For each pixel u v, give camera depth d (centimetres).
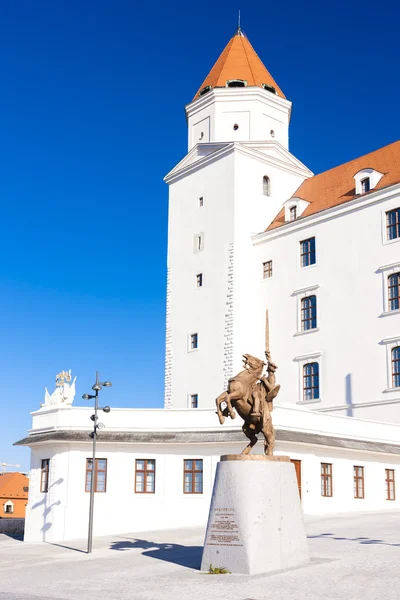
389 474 4225
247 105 5897
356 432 4128
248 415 1962
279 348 5266
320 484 3831
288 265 5334
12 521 4553
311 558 1959
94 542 3006
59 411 3953
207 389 5406
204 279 5672
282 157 5906
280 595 1537
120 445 3816
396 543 2177
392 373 4525
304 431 3828
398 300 4594
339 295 4925
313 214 5197
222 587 1644
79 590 1712
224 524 1853
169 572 1894
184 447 3791
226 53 6312
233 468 1870
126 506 3744
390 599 1460
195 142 6103
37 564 2312
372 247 4784
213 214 5731
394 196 4700
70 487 3747
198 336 5591
